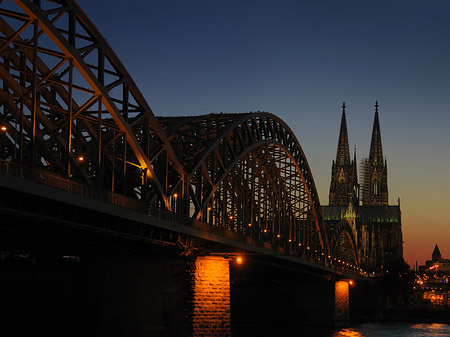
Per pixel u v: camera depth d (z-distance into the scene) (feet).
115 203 212.43
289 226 515.09
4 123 224.53
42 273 290.76
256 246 347.56
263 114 413.18
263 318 579.89
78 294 282.77
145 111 267.59
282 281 585.63
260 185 435.94
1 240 222.28
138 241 241.55
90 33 231.30
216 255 294.25
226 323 283.38
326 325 573.74
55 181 181.78
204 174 331.36
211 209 337.72
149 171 269.23
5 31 216.33
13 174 164.96
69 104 216.54
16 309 281.74
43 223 186.19
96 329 275.80
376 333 536.83
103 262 280.92
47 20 207.31
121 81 248.52
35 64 202.39
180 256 273.75
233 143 367.25
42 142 232.12
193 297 275.18
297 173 518.37
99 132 234.99
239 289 582.76
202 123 366.84
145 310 270.87
